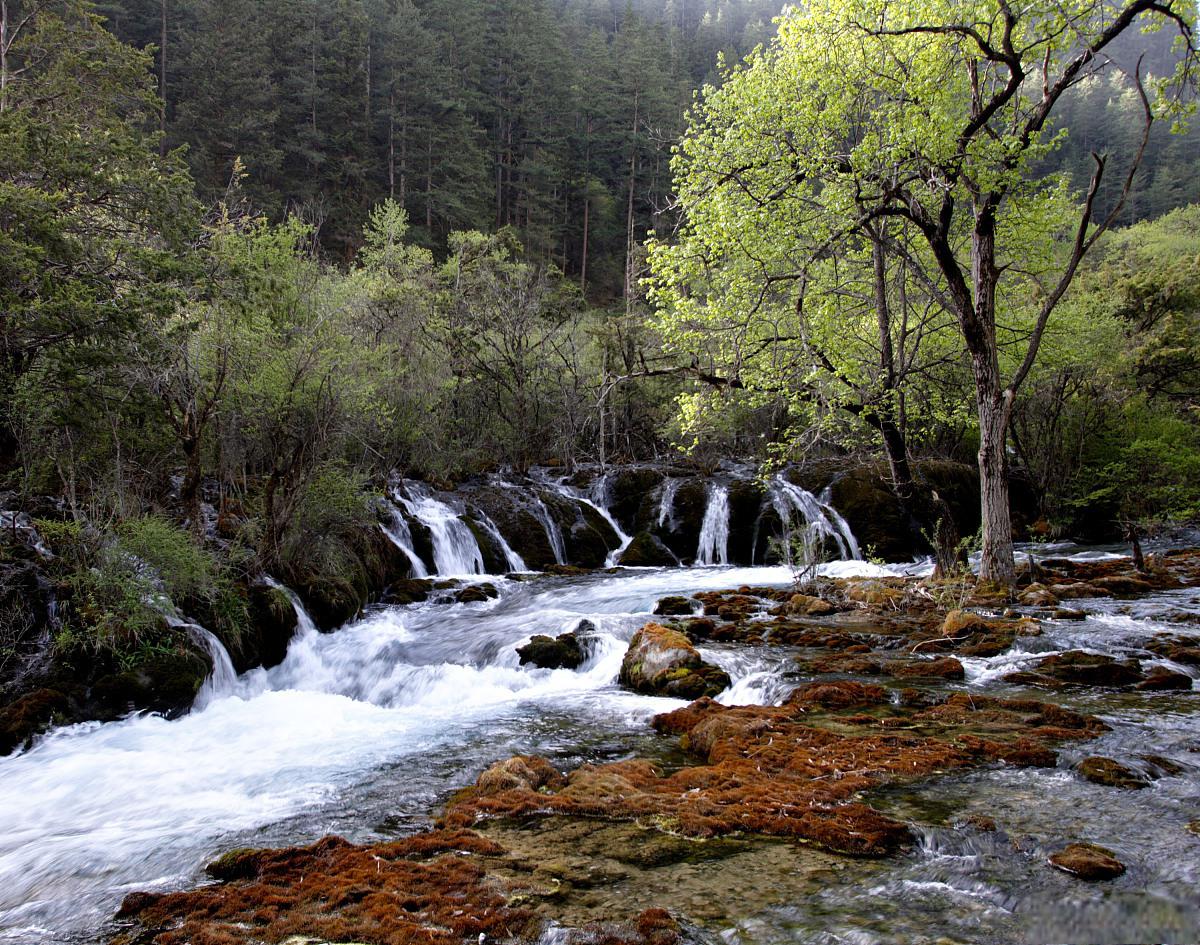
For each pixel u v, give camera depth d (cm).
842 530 2352
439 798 650
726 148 1440
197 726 955
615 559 2366
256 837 582
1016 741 689
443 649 1308
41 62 1830
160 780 759
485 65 6150
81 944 430
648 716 876
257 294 1513
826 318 1570
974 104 1405
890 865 466
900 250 1498
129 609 1030
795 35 1462
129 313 1164
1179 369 3009
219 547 1341
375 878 470
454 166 5156
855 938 383
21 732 862
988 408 1439
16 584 1012
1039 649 1040
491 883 456
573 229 6059
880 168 1281
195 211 1473
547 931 397
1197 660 963
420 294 2673
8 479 1156
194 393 1266
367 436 1897
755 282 1538
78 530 1031
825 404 1562
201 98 4016
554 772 672
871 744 689
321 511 1480
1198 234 4881
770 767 643
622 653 1162
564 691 1045
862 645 1129
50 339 1166
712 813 550
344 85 4922
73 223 1233
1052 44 1289
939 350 1917
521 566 2189
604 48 6794
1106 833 494
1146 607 1323
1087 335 2628
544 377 2952
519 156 6119
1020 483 2770
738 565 2327
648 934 390
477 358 2748
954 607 1344
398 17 5250
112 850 579
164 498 1427
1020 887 430
